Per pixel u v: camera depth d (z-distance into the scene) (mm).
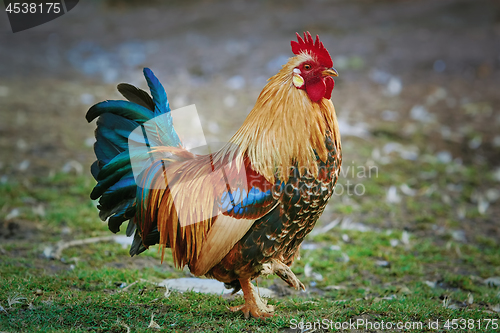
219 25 20422
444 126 11898
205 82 14570
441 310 4938
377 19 20812
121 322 4477
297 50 4746
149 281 5648
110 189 4812
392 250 7016
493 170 10117
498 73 15297
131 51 17562
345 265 6465
